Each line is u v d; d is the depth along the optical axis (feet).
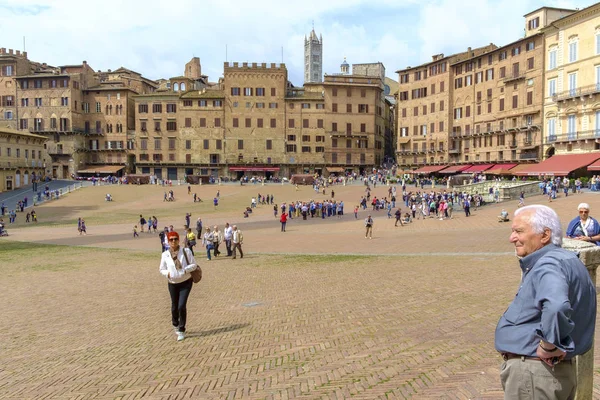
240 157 388.78
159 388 28.14
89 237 159.84
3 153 308.40
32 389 29.73
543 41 252.01
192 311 50.55
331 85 387.14
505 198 183.21
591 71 219.61
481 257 77.66
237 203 258.98
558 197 169.48
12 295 68.49
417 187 277.85
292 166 389.60
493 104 293.43
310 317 44.24
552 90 246.27
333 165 389.80
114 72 449.06
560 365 13.50
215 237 107.65
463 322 38.73
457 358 29.86
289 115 390.01
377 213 198.70
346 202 244.01
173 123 391.24
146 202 267.59
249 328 41.50
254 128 388.78
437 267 69.97
